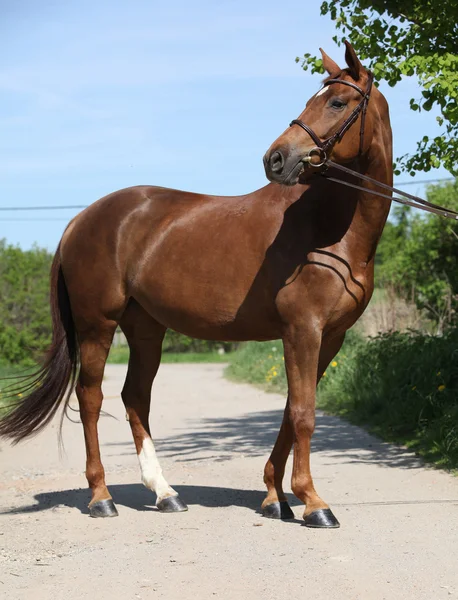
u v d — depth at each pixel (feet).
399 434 30.17
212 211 18.79
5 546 16.42
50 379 20.16
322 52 17.78
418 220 63.10
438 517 17.66
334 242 17.02
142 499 21.07
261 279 17.53
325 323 17.02
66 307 20.61
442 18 23.98
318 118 16.33
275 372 58.54
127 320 20.59
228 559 14.88
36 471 26.27
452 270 55.67
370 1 24.79
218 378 74.23
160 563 14.78
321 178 17.40
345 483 22.11
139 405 20.56
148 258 19.21
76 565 14.83
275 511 18.20
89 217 20.21
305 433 17.12
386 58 24.71
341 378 42.83
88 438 19.75
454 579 13.43
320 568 14.16
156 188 20.26
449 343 34.04
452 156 23.99
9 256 121.08
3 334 110.93
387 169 17.24
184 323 18.89
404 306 56.65
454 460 23.66
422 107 24.07
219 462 26.86
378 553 15.02
